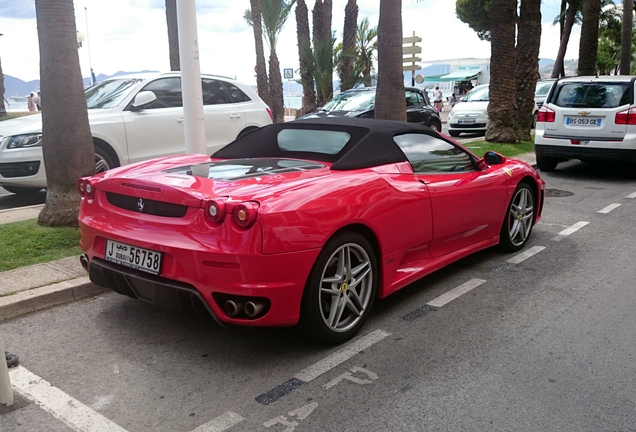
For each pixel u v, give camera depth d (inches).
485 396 120.9
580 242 243.3
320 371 132.1
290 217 127.0
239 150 185.2
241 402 119.3
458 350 142.8
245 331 154.4
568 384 125.7
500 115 542.6
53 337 150.9
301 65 870.4
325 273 140.2
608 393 122.0
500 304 173.9
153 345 146.2
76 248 213.9
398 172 164.4
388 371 132.1
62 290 173.2
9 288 173.5
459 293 183.5
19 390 124.5
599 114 383.6
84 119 234.4
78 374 131.4
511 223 226.1
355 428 109.9
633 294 181.5
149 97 317.1
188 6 248.5
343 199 139.8
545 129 407.2
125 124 315.0
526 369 132.7
